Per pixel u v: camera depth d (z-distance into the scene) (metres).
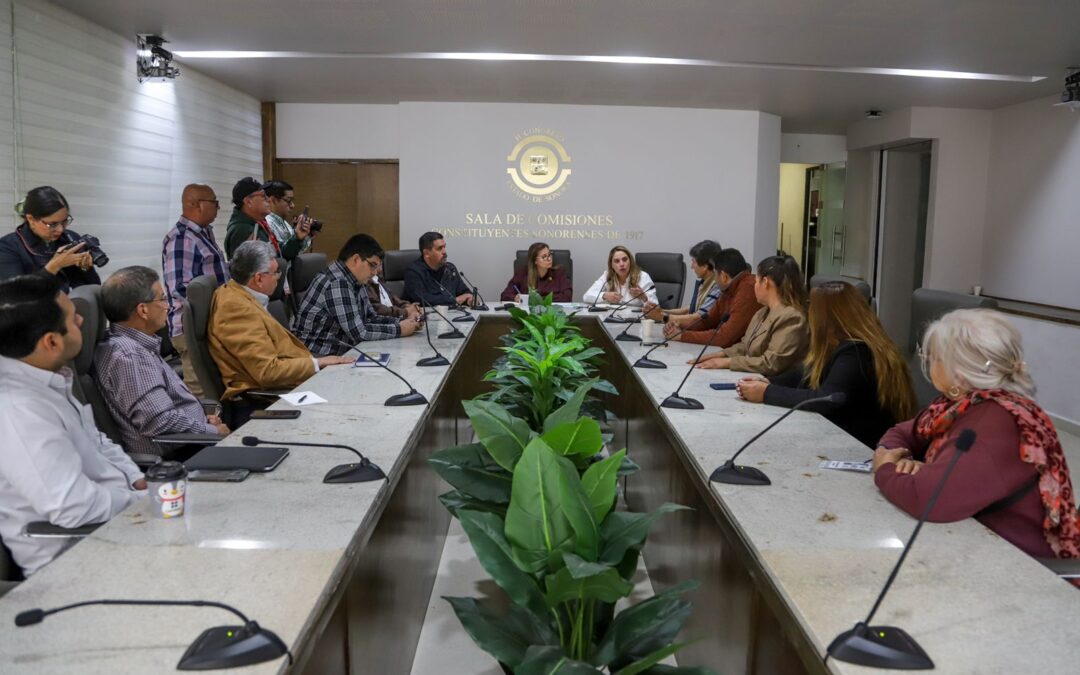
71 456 1.66
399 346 3.82
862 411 2.46
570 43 5.12
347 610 1.49
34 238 3.40
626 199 7.93
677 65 5.80
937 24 4.57
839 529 1.51
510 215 7.89
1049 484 1.51
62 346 1.76
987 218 7.83
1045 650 1.08
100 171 4.70
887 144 8.45
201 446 2.62
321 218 8.04
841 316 2.51
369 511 1.59
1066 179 6.72
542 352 2.93
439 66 5.93
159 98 5.48
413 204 7.84
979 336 1.58
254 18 4.56
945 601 1.22
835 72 5.97
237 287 3.20
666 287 6.85
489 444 1.56
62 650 1.04
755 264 8.09
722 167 7.95
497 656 1.35
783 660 1.38
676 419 2.37
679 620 1.35
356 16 4.51
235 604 1.17
